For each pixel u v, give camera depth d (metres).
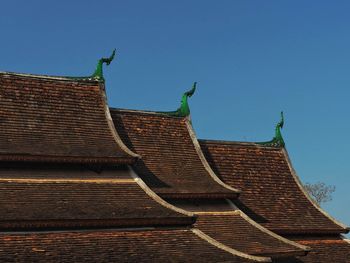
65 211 58.19
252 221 76.69
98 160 65.38
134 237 60.47
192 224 65.25
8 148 61.53
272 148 95.00
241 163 90.06
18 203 57.44
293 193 90.94
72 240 56.91
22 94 69.06
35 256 52.72
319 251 83.88
